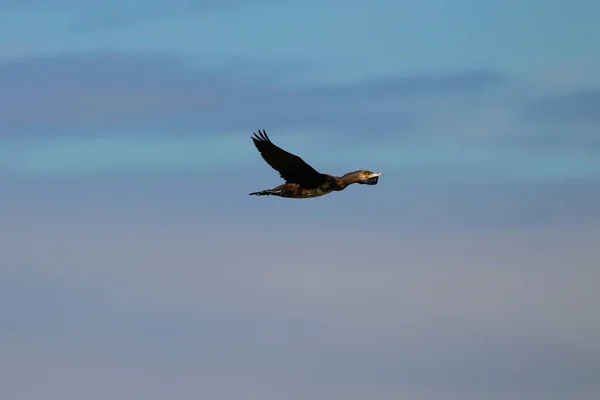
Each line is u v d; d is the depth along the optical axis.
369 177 75.50
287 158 74.88
